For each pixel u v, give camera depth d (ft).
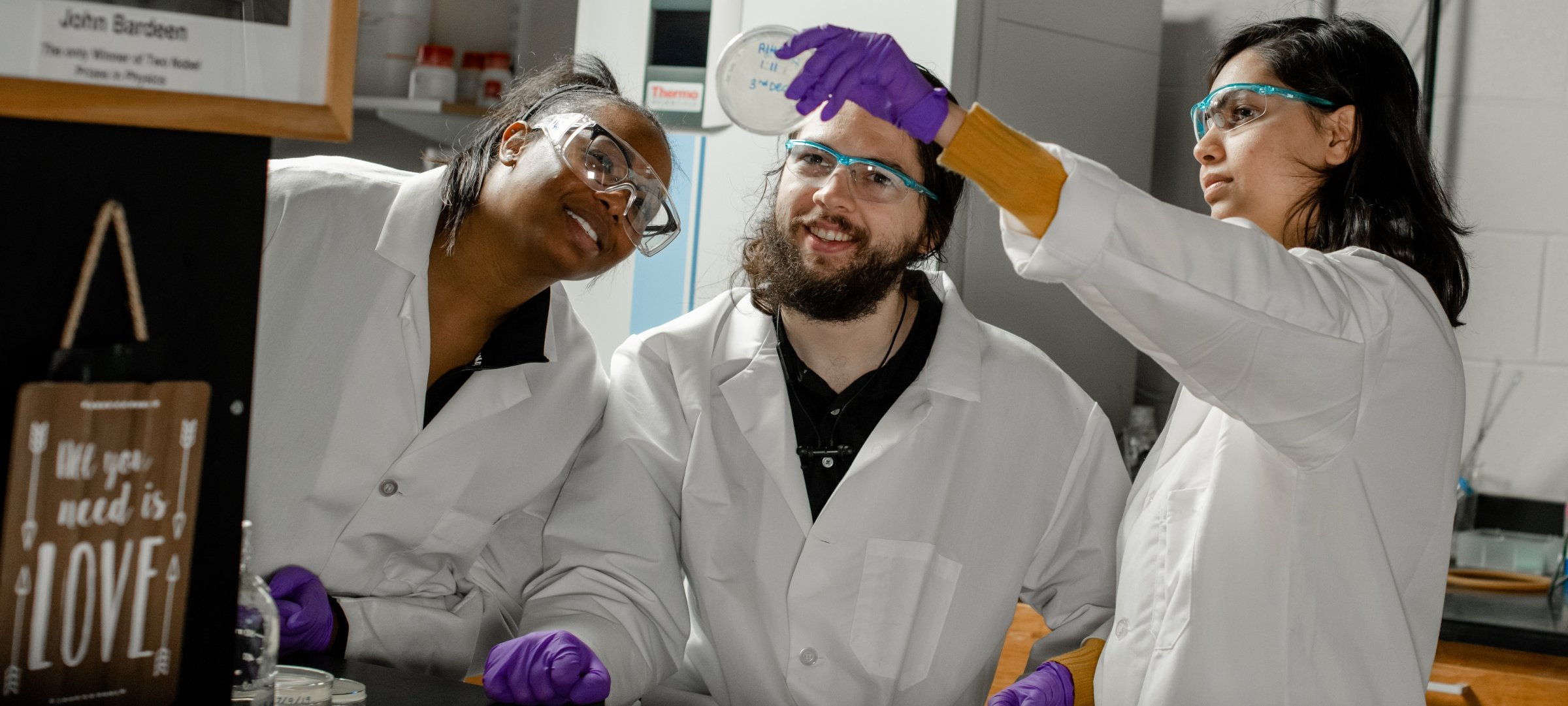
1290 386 3.53
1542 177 8.85
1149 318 3.46
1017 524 5.19
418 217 4.94
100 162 2.39
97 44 2.32
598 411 5.36
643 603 4.84
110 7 2.33
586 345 5.42
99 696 2.47
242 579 3.04
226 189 2.56
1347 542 3.83
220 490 2.62
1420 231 4.30
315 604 4.48
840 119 4.70
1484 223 8.99
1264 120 4.31
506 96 5.31
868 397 5.12
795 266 4.69
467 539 5.13
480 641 5.31
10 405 2.33
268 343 4.74
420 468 4.90
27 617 2.35
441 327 4.99
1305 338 3.46
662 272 8.26
